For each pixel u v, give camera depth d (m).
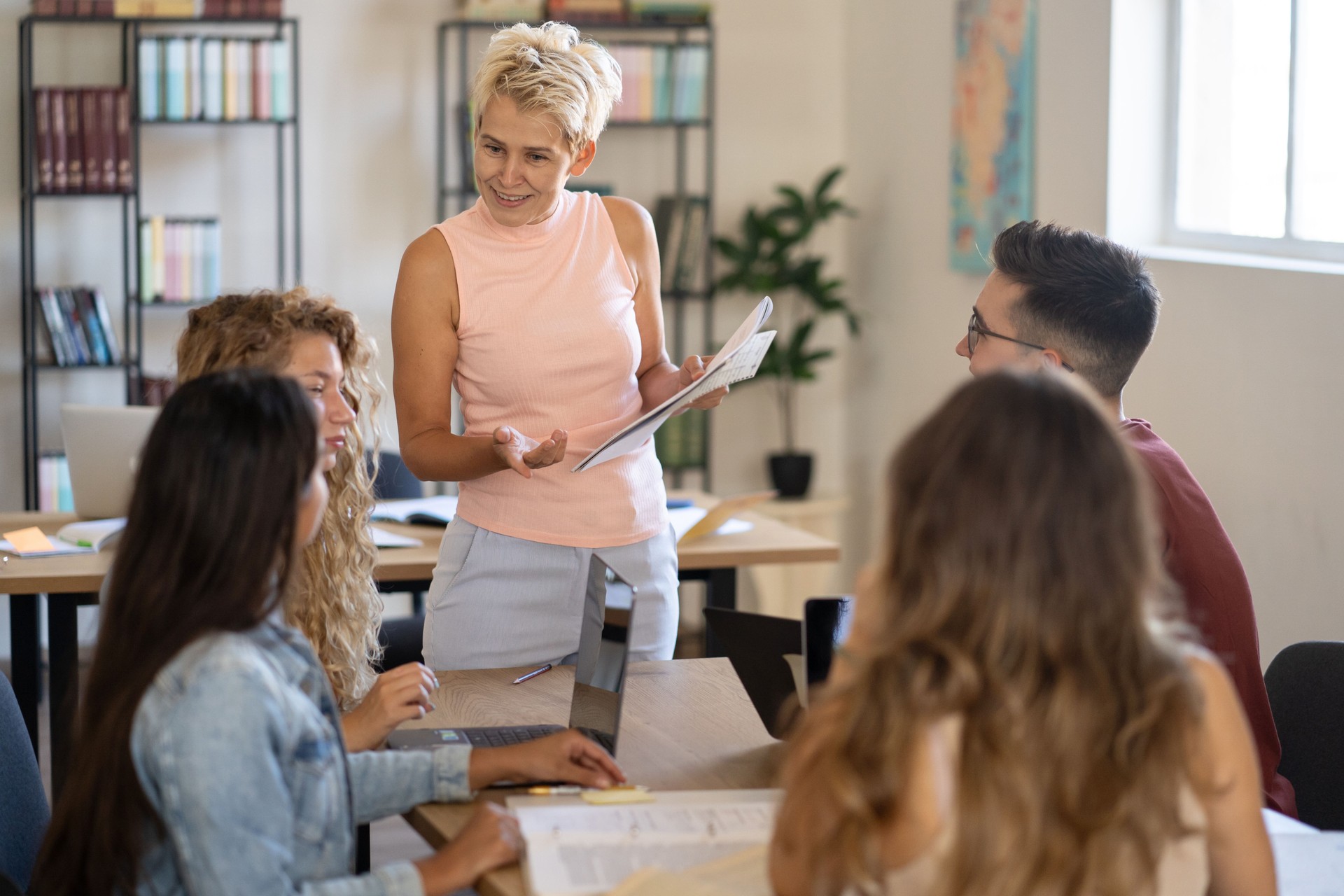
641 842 1.46
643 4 5.18
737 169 5.60
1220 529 2.01
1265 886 1.25
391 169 5.27
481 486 2.40
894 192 5.27
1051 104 4.22
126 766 1.31
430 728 1.91
